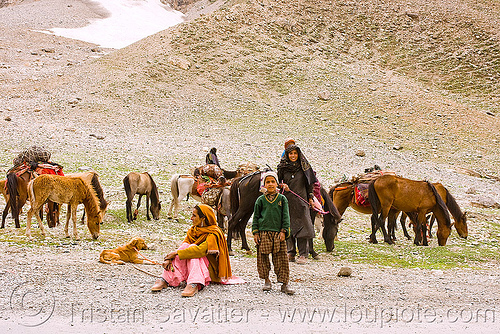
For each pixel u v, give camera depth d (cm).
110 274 730
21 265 752
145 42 5153
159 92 4006
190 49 4975
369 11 6369
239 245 1108
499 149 3331
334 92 4328
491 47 5600
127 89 3941
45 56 5722
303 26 5884
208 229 682
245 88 4356
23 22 7806
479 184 2508
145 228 1229
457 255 1076
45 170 1136
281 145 2925
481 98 4631
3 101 3512
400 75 5069
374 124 3691
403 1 6738
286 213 660
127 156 2356
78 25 8181
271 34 5559
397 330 527
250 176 1000
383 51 5562
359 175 1259
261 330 509
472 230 1463
